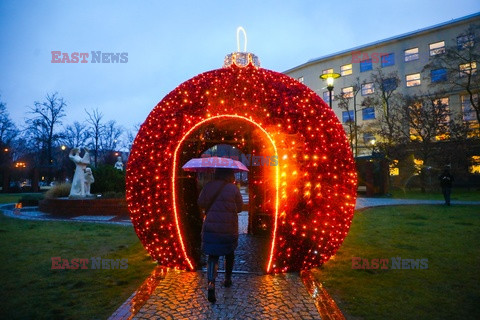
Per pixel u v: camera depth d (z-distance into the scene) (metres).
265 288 4.03
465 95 32.72
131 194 4.86
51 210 13.09
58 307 3.67
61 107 39.31
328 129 4.78
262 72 5.05
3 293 4.12
